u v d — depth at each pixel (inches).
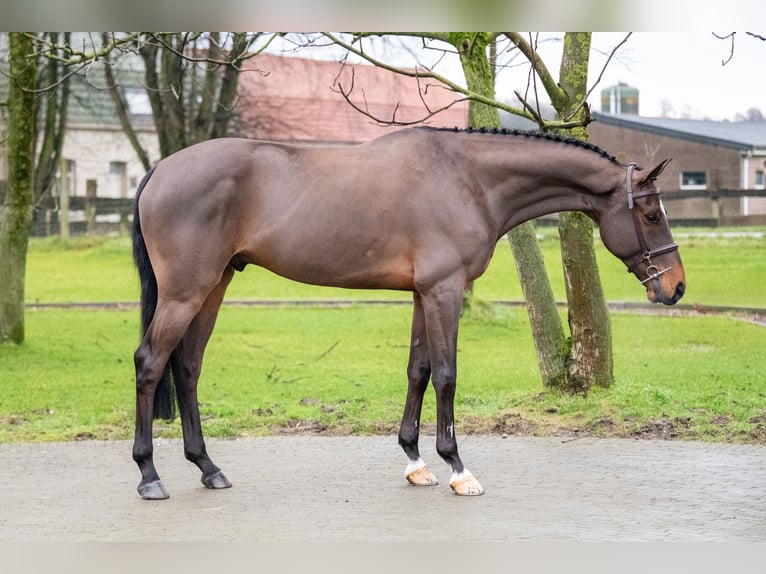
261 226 255.3
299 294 813.2
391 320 658.8
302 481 273.4
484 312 631.2
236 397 410.3
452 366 254.7
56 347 551.5
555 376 385.1
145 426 254.2
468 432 342.0
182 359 266.5
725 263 741.9
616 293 708.7
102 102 1099.9
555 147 261.4
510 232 390.6
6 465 297.3
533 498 250.1
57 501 251.4
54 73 811.4
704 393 384.5
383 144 260.8
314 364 504.1
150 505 246.8
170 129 784.9
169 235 251.3
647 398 366.0
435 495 255.3
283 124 1002.1
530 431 339.9
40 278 872.3
